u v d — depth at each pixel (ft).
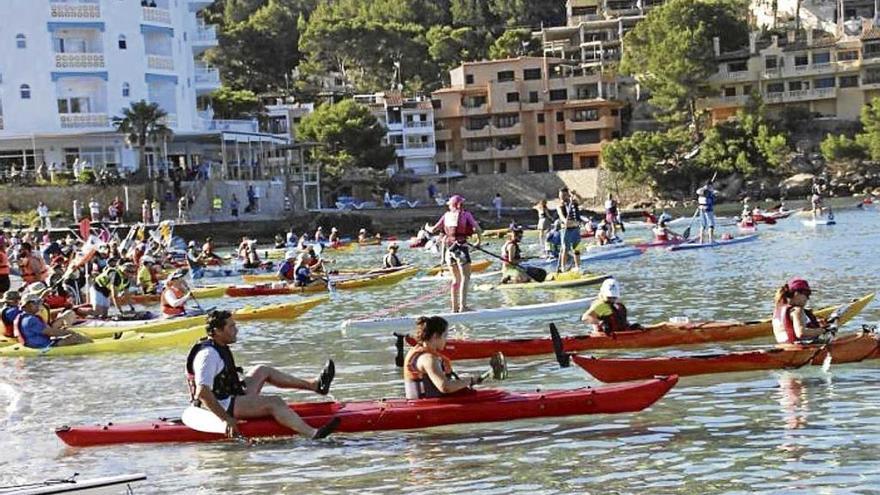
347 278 149.89
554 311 102.83
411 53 532.32
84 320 104.68
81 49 309.83
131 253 170.60
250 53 526.57
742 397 60.54
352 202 377.09
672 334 77.97
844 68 432.66
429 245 220.84
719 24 457.68
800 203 364.99
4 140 302.25
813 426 53.62
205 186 301.22
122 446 56.18
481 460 50.39
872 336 68.59
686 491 44.70
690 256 170.81
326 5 622.54
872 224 236.84
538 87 452.76
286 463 51.47
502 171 456.86
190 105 339.16
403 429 56.18
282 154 380.99
